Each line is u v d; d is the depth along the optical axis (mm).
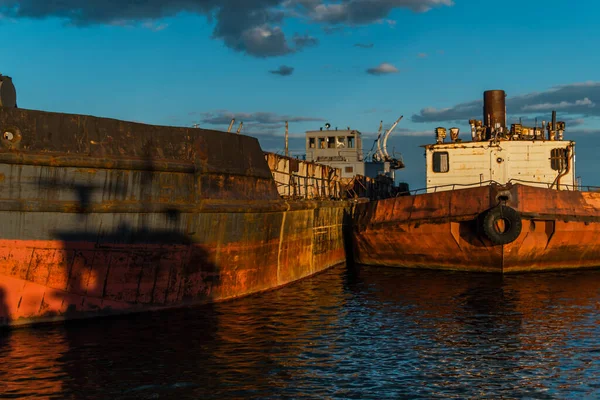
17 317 11531
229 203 14625
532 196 19344
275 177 19719
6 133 11227
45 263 11641
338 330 12312
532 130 23109
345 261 25859
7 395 8281
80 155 11891
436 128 23578
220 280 14727
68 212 11766
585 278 19250
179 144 13531
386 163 38781
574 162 22188
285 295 16391
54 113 11812
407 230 21188
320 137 35219
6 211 11195
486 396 8570
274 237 17156
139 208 12594
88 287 12211
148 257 12914
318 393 8617
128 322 12320
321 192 25734
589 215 20016
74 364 9609
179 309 13734
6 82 12656
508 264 19781
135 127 12820
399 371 9648
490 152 22406
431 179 23266
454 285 18141
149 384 8820
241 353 10477
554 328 12516
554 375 9461
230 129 18156
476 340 11555
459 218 19734
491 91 24516
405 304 15219
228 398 8367
